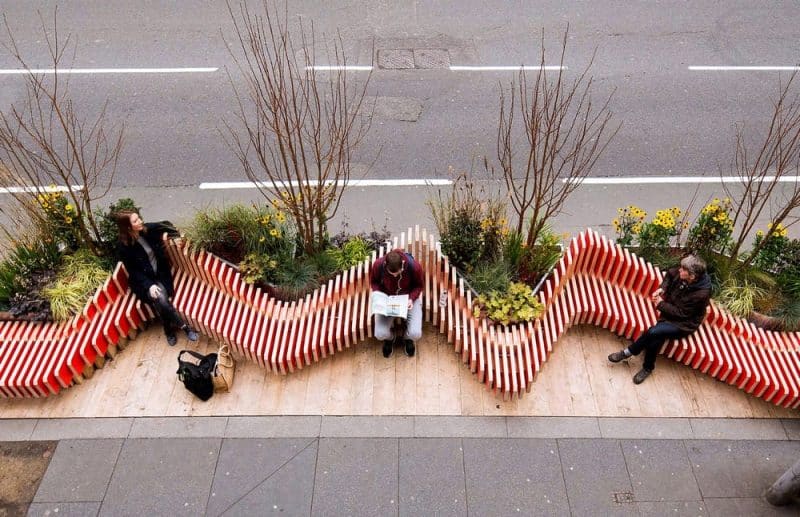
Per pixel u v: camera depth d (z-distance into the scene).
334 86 9.84
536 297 5.97
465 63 10.48
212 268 6.21
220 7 11.80
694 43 10.95
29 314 5.91
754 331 5.93
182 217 7.65
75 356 5.70
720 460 5.37
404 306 5.52
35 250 6.38
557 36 11.13
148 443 5.47
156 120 9.33
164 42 10.93
